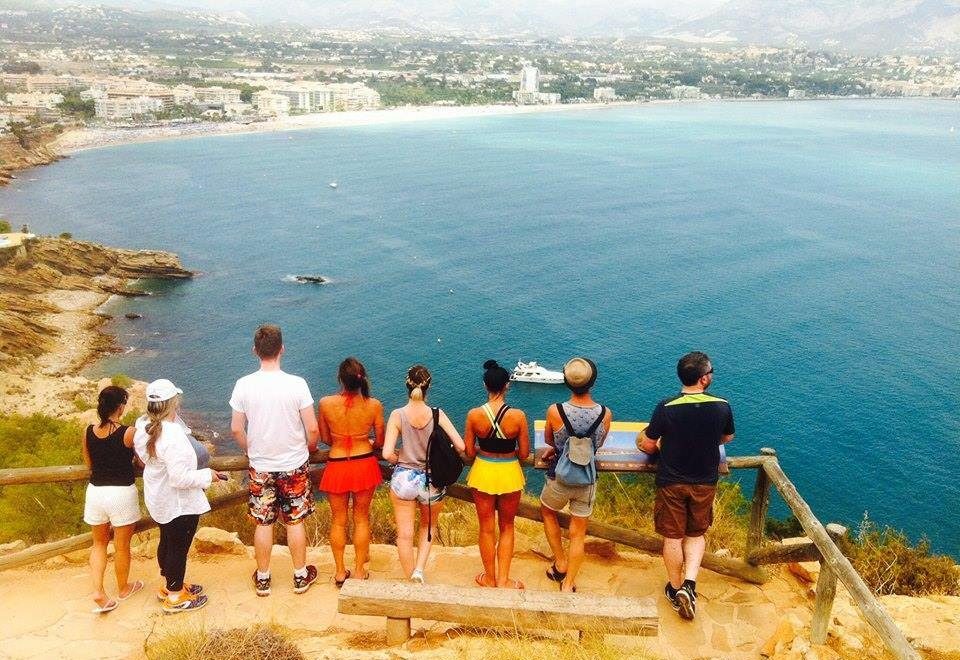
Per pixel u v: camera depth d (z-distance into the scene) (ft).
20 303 255.91
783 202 504.02
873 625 17.75
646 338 256.93
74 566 25.80
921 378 224.33
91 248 309.42
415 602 19.47
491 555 23.84
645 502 40.04
